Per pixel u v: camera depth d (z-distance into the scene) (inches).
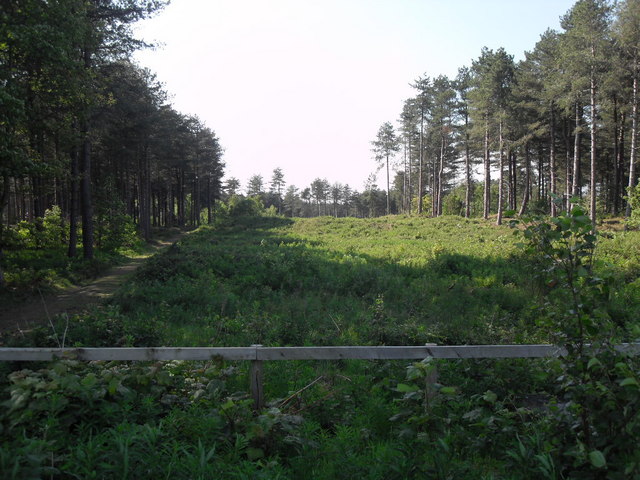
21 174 615.2
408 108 2529.5
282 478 129.9
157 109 1560.0
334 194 6038.4
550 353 177.3
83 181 952.9
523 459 138.6
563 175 2228.1
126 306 481.1
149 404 161.2
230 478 127.0
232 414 157.8
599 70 1243.8
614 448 130.0
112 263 1011.3
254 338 339.9
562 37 1440.7
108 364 178.9
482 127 1775.3
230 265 737.6
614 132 1710.1
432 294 579.8
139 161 1854.1
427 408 162.6
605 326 144.0
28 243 1024.9
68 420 147.8
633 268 665.6
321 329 371.9
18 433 133.8
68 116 713.0
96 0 838.5
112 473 122.5
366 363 262.8
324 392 207.3
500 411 172.1
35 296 588.7
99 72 889.5
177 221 2972.4
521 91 1626.5
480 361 230.1
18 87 542.9
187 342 324.8
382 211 5255.9
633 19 1173.1
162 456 131.3
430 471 133.9
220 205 2536.9
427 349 181.6
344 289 604.4
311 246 1173.7
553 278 147.3
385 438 173.5
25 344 264.2
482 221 1745.8
